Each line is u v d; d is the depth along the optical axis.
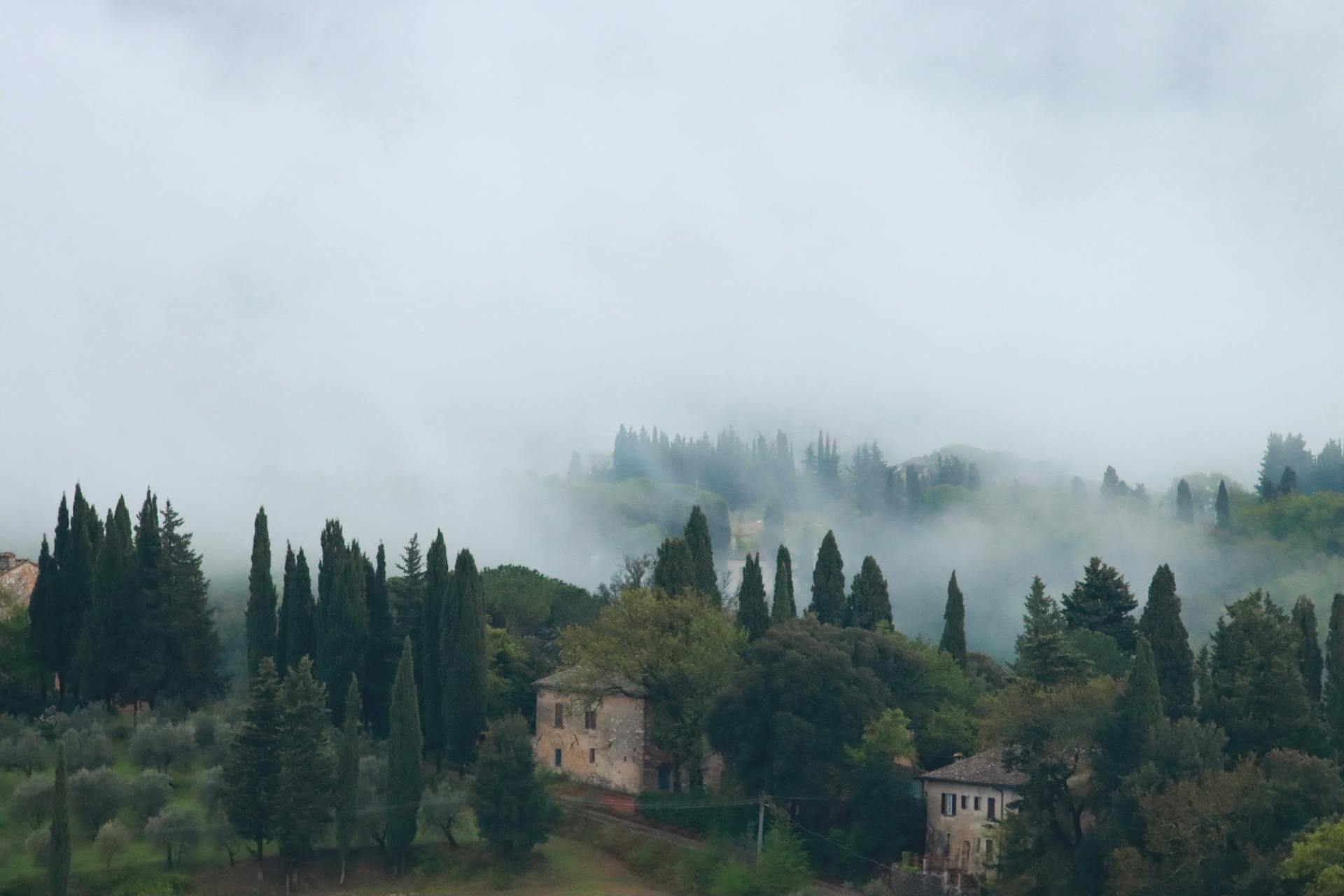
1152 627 115.00
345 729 100.88
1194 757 86.31
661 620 115.19
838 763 101.25
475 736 115.25
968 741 108.06
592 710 116.75
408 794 98.75
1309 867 73.38
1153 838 80.94
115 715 119.81
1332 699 103.56
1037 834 88.56
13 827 95.62
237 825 93.50
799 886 92.75
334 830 99.81
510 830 97.38
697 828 104.88
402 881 96.50
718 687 110.00
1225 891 78.56
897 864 96.38
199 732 110.94
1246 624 101.88
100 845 92.38
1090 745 90.38
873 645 111.06
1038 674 106.38
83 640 120.31
